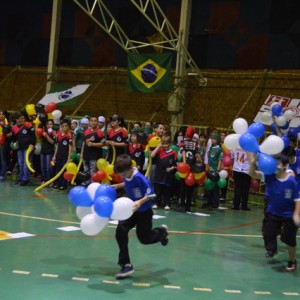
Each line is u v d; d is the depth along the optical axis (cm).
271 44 1532
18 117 1231
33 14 2011
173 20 1703
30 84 2005
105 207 490
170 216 947
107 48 1848
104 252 643
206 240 758
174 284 529
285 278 580
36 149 1240
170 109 1630
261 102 1516
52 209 934
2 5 2083
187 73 1633
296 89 1465
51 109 1254
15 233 721
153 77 1530
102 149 1191
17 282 503
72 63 1933
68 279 523
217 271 591
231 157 1108
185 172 973
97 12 1870
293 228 599
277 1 1524
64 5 1947
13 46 2061
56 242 682
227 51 1614
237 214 1030
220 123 1584
